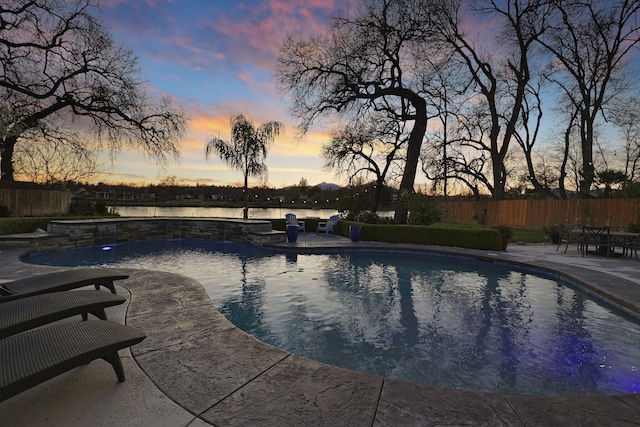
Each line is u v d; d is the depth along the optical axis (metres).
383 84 17.89
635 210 13.23
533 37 18.67
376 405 2.13
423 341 4.10
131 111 19.56
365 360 3.59
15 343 2.03
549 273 7.47
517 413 2.09
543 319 4.87
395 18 16.39
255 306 5.29
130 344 2.23
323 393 2.25
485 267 8.64
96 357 2.05
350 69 17.39
